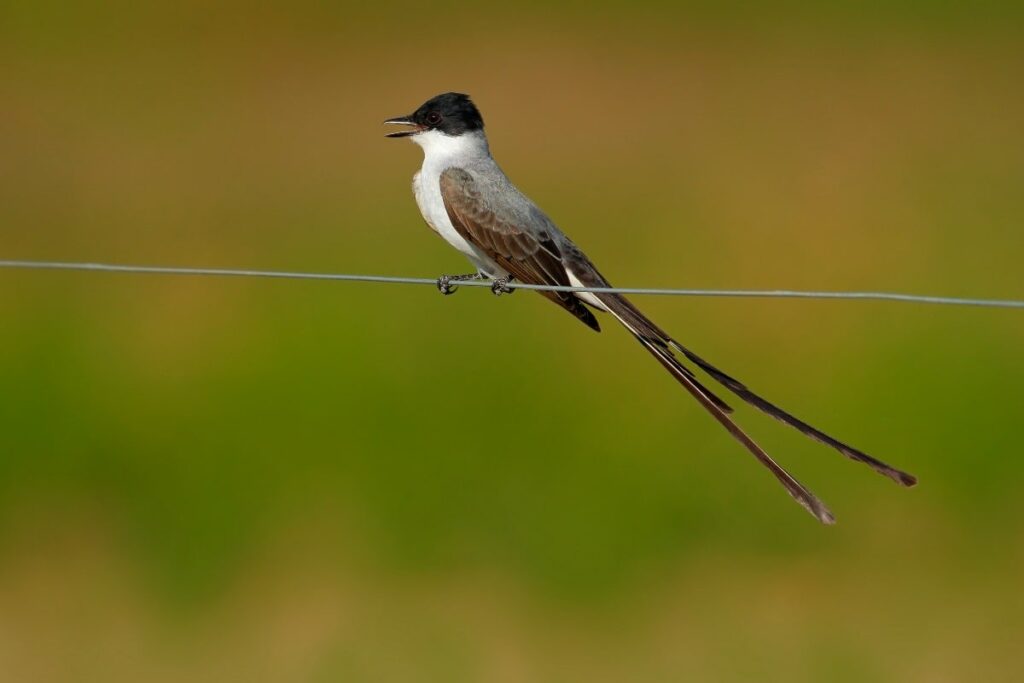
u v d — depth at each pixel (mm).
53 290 15516
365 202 17953
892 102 21375
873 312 14859
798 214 17531
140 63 23547
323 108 21594
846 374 13594
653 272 15961
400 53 23766
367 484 12258
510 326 14227
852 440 12789
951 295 15594
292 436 12828
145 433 12945
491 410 13109
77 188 18812
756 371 13781
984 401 13164
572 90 22094
